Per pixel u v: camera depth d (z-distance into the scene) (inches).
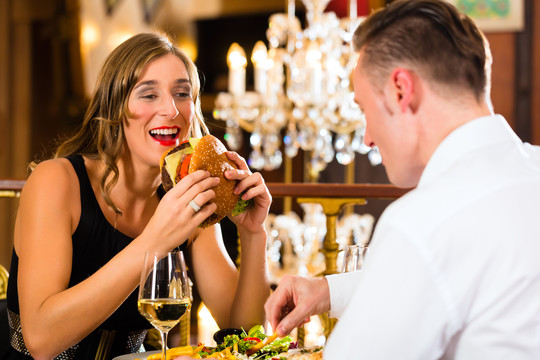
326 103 186.1
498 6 278.7
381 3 301.3
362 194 87.5
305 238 189.0
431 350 35.0
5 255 322.3
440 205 35.4
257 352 51.3
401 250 34.9
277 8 355.6
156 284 46.8
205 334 179.0
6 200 321.7
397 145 40.5
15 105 345.1
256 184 59.0
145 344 78.4
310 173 198.4
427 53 38.5
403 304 34.5
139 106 62.8
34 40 341.1
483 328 35.0
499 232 34.5
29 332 54.2
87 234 63.1
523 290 34.6
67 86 337.1
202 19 377.7
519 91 283.0
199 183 53.7
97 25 336.5
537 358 35.0
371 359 35.0
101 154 63.7
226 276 71.3
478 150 37.9
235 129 198.1
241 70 192.2
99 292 52.7
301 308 48.5
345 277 50.4
